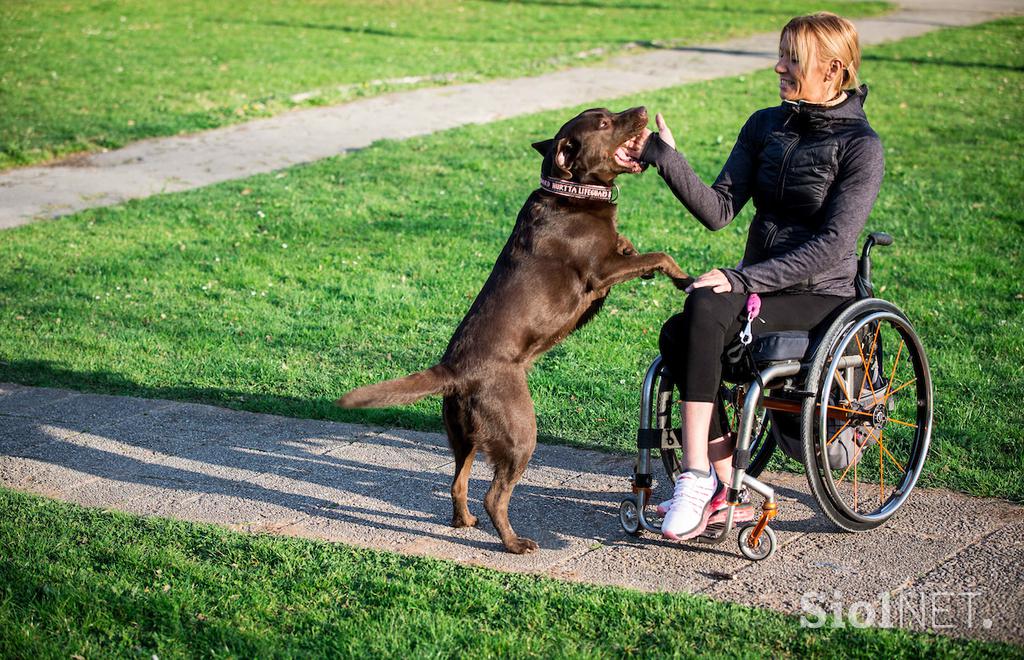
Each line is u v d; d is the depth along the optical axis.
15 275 7.72
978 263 7.55
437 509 4.31
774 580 3.57
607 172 4.18
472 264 7.87
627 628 3.20
